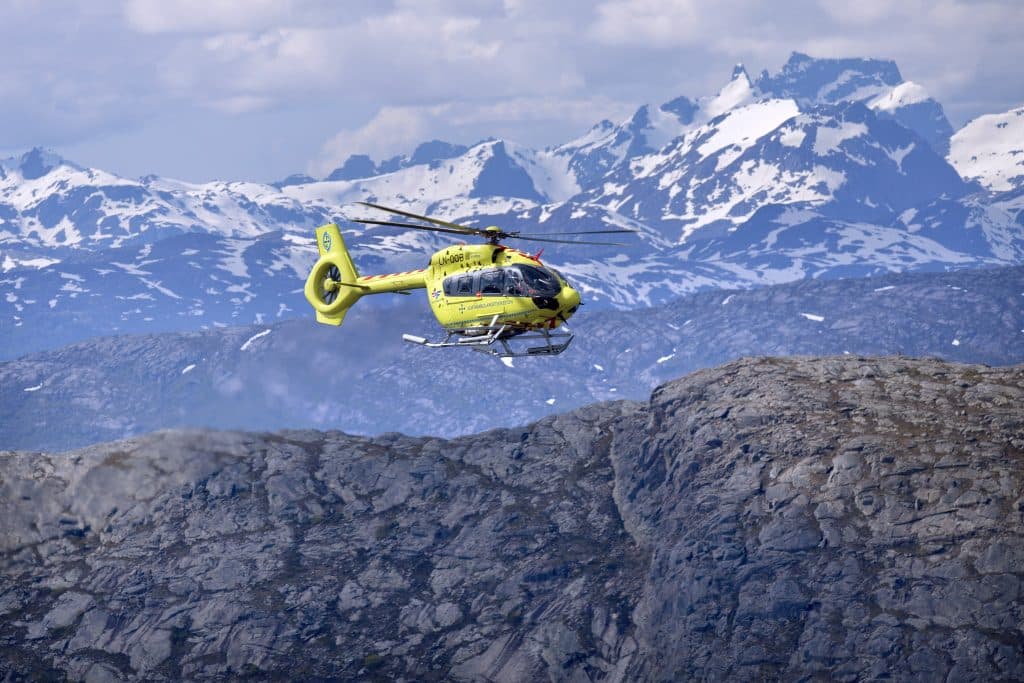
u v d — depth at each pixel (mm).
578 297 146625
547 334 148125
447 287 152750
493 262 149875
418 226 135875
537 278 144625
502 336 148375
